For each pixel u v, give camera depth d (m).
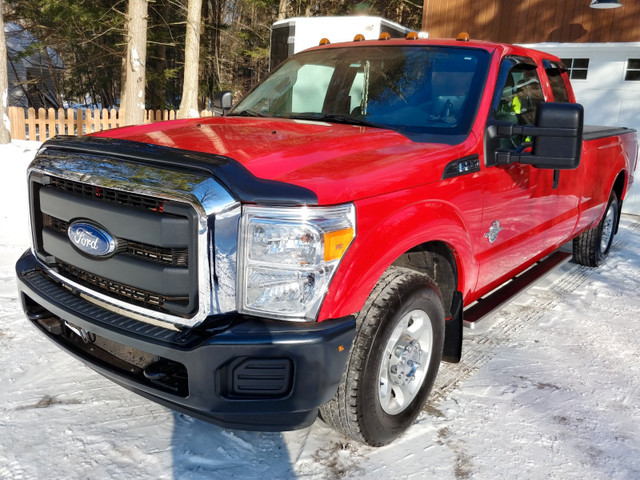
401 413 2.78
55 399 2.96
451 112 3.25
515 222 3.62
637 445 2.88
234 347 2.13
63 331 2.81
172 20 24.47
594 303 4.98
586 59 10.13
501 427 2.96
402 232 2.51
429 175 2.70
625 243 7.39
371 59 3.78
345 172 2.37
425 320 2.81
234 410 2.19
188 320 2.22
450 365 3.65
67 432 2.69
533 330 4.31
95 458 2.52
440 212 2.78
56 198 2.56
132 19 14.56
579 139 2.86
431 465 2.62
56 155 2.62
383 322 2.44
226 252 2.16
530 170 3.64
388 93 3.50
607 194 5.47
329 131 3.09
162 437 2.70
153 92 26.44
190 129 2.99
